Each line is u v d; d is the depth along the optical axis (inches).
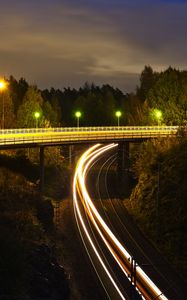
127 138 3988.7
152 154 3531.0
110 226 2970.0
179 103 4840.1
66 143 3550.7
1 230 1834.4
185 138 3408.0
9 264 1587.1
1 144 2974.9
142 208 3134.8
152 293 1948.8
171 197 2861.7
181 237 2532.0
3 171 3196.4
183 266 2300.7
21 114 4690.0
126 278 2139.5
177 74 5142.7
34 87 4820.4
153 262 2361.0
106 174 4466.0
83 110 7313.0
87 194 3742.6
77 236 2753.4
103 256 2432.3
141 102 6314.0
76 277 2140.7
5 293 1477.6
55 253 2351.1
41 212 2832.2
